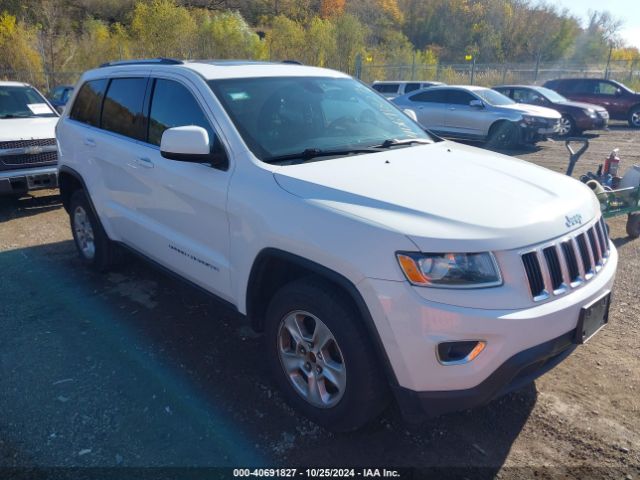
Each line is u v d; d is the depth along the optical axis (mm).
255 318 3252
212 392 3293
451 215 2545
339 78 4340
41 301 4574
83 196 4965
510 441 2881
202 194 3361
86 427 2973
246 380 3422
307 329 2947
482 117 13969
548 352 2508
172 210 3729
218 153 3324
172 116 3816
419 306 2367
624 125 20219
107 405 3160
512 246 2457
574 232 2748
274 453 2789
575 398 3236
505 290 2416
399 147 3648
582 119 16219
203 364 3604
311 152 3297
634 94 19328
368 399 2637
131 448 2812
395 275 2406
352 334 2586
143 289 4809
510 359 2410
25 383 3381
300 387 2998
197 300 4586
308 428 2977
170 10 31953
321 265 2656
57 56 31969
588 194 3158
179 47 32375
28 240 6289
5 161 7109
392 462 2730
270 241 2887
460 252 2389
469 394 2432
